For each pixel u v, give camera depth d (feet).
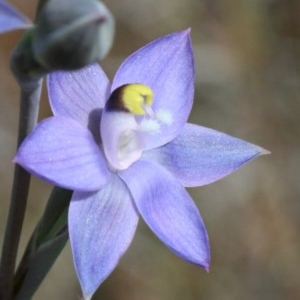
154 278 0.95
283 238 1.04
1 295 0.50
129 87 0.50
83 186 0.48
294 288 1.02
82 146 0.49
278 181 1.06
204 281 0.98
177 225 0.49
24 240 0.92
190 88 0.51
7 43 1.00
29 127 0.47
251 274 1.02
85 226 0.48
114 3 1.06
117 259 0.48
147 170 0.50
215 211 1.03
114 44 1.05
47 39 0.43
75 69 0.44
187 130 0.51
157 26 1.07
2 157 0.97
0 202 0.94
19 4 0.99
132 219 0.49
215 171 0.51
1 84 1.00
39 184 0.95
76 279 0.93
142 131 0.50
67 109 0.50
